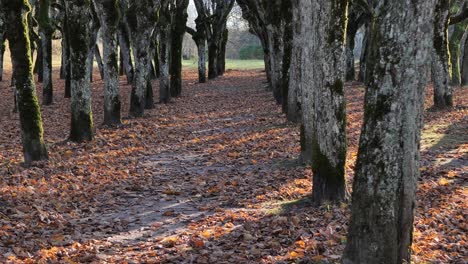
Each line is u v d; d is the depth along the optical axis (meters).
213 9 43.16
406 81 4.67
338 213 7.82
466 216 7.96
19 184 10.02
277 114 20.30
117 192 9.91
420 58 4.64
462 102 20.52
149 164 12.59
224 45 47.69
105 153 13.58
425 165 11.32
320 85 8.08
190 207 8.95
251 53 80.81
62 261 6.20
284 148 13.64
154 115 21.28
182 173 11.63
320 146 8.27
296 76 17.16
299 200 8.77
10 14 11.47
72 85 14.80
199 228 7.70
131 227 7.87
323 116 8.13
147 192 10.03
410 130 4.78
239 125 18.39
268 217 8.00
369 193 4.97
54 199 9.16
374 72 4.81
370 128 4.91
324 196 8.32
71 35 14.41
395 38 4.62
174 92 29.00
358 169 5.06
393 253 5.00
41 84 36.94
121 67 44.53
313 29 7.94
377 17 4.77
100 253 6.63
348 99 23.72
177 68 28.78
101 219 8.26
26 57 11.70
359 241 5.09
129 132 16.86
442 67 18.66
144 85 20.70
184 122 19.59
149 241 7.20
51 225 7.74
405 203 4.94
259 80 41.34
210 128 18.14
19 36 11.52
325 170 8.25
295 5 14.16
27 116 11.89
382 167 4.89
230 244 6.88
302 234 7.07
